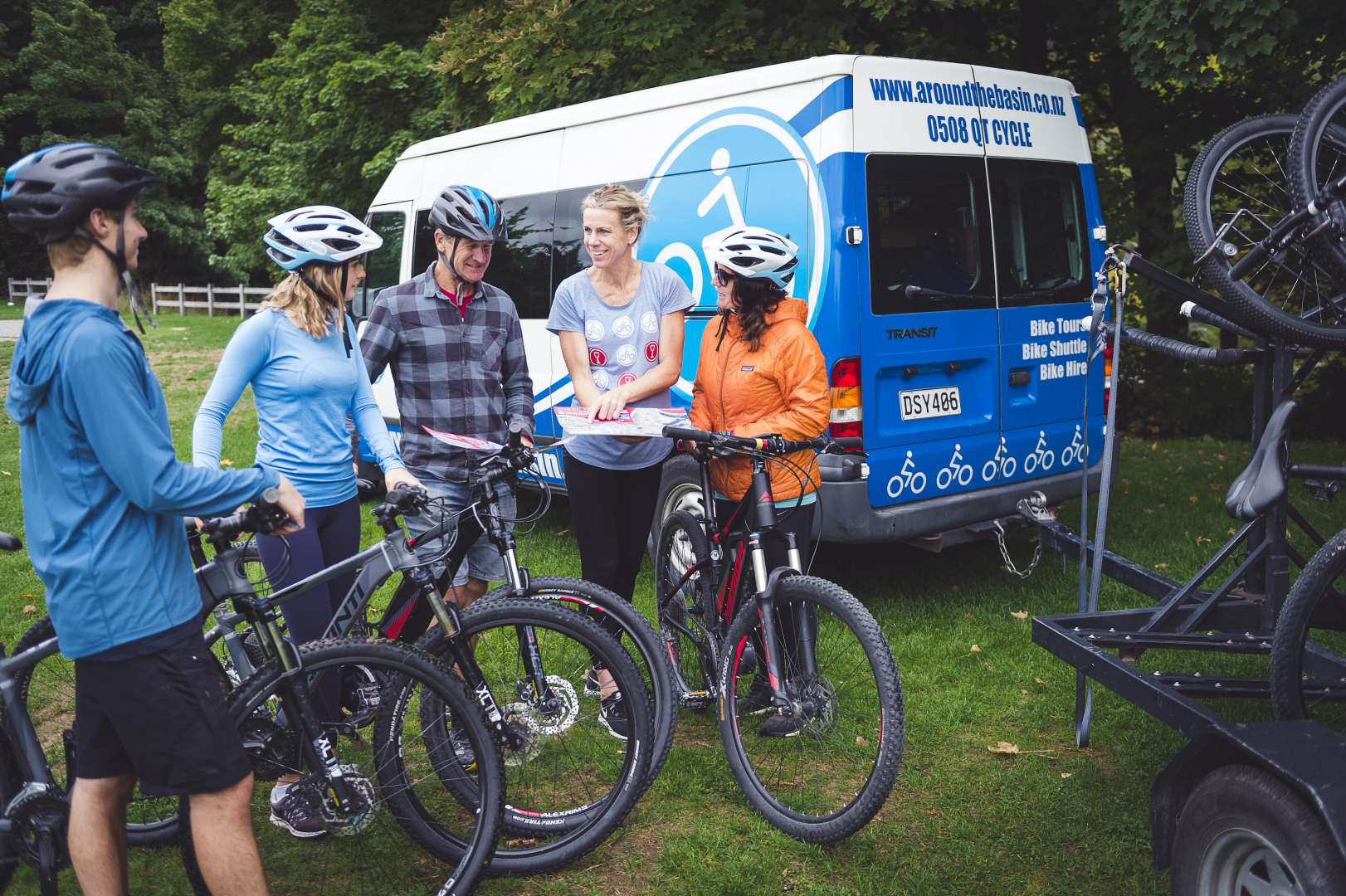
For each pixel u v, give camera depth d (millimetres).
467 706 2883
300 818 3061
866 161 4867
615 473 3729
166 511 2197
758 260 3459
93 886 2441
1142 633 3334
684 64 8242
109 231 2182
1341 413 10109
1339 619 3125
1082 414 5867
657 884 3047
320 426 3166
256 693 2711
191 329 22781
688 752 3779
